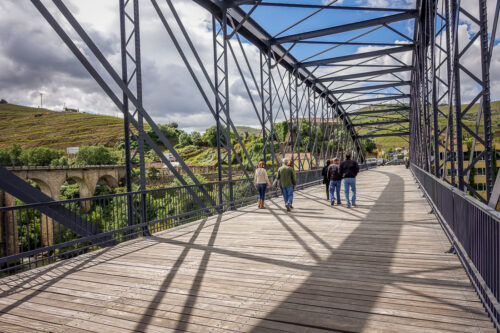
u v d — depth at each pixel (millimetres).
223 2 10867
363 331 2537
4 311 3160
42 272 4371
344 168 9945
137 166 67250
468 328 2521
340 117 39188
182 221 8023
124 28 7078
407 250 4938
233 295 3387
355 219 7844
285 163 9648
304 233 6457
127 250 5551
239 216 9031
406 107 35031
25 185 4586
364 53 17234
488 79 4273
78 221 5375
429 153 9781
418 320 2680
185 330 2668
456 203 4387
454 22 5254
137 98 7074
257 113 12789
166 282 3869
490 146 4410
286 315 2871
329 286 3539
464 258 3834
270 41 14773
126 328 2740
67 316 3018
